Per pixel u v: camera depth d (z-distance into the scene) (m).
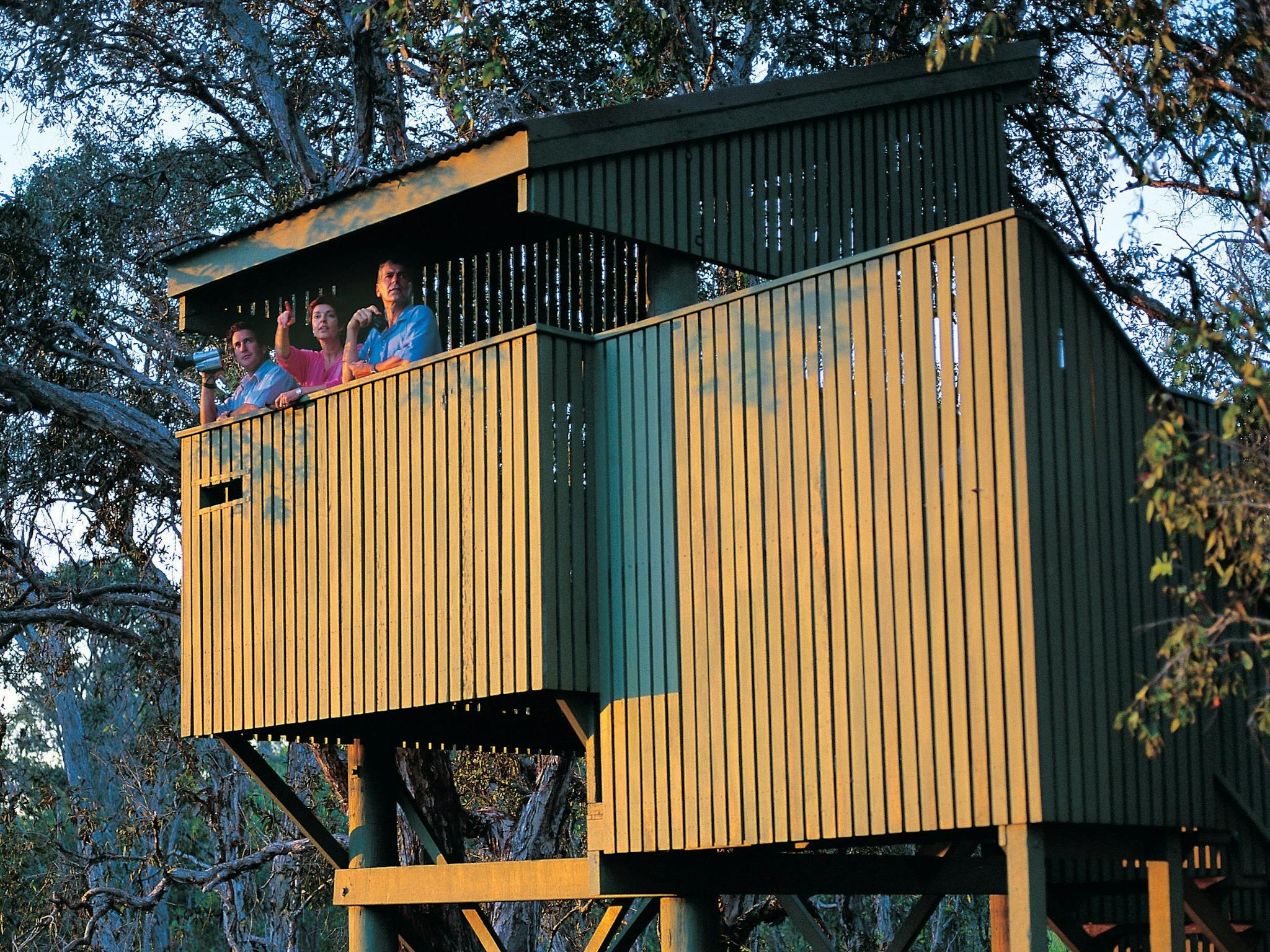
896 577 10.82
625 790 12.23
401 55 21.33
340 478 13.91
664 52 20.52
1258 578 10.84
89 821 28.48
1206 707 11.19
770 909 21.33
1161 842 11.24
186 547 15.16
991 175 16.66
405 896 14.50
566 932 26.86
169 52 23.41
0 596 23.73
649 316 14.04
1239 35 13.62
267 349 16.41
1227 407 11.83
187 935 40.66
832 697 11.05
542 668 12.16
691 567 12.03
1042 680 10.09
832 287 11.45
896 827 10.59
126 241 24.59
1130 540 11.02
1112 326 11.18
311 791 27.09
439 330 14.98
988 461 10.46
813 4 21.09
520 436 12.56
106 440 22.80
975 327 10.63
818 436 11.38
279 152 25.09
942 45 13.29
